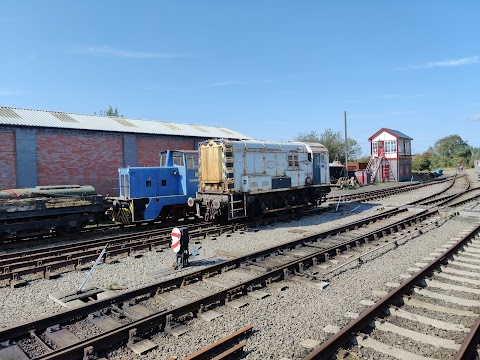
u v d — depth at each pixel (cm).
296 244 1055
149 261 952
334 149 5453
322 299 662
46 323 551
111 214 1466
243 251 1044
